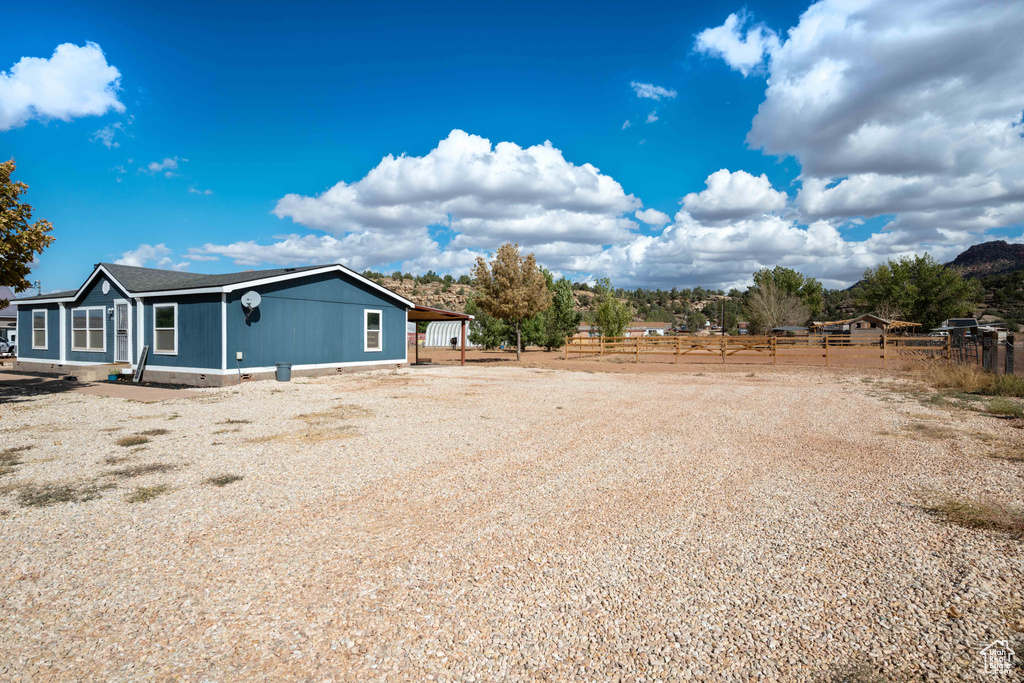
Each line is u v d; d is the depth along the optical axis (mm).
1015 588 3484
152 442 7969
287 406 11461
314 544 4316
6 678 2688
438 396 13172
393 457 7066
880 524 4598
